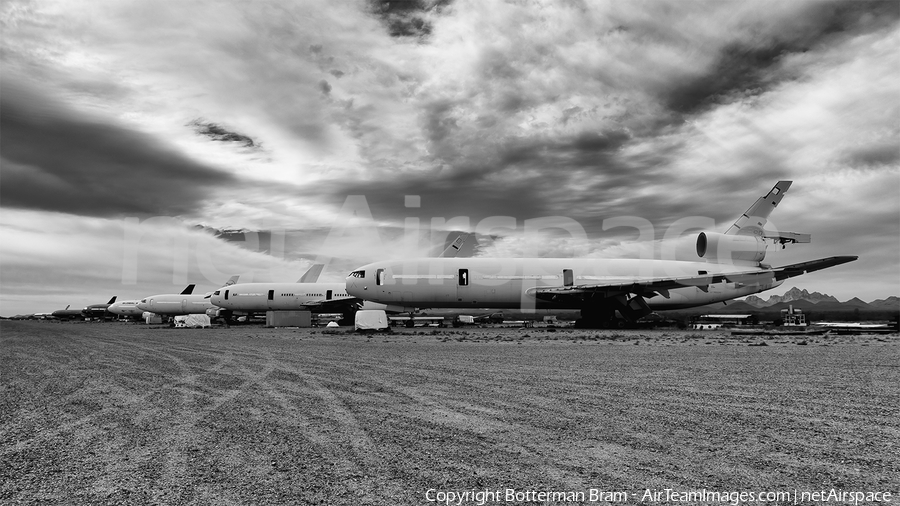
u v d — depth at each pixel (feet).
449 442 26.37
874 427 29.17
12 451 25.63
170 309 304.71
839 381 47.32
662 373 53.62
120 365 64.39
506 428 29.30
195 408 35.88
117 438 27.89
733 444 25.73
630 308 163.63
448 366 60.80
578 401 37.58
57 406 37.40
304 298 244.63
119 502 18.63
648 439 26.76
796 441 26.25
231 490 19.72
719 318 225.35
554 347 90.27
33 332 168.55
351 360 68.18
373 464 22.79
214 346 96.07
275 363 64.85
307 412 34.09
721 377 50.26
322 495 19.11
